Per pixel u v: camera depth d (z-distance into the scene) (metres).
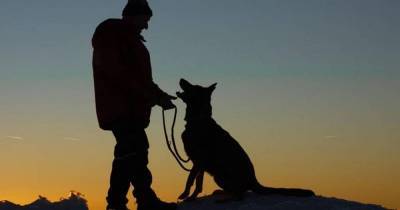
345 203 6.16
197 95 6.67
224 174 6.50
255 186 6.65
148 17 5.62
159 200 5.65
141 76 5.41
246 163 6.64
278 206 5.93
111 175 5.52
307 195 6.55
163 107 5.84
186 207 6.37
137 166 5.47
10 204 5.51
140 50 5.44
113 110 5.35
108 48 5.27
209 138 6.55
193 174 6.62
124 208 5.54
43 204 5.53
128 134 5.43
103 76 5.41
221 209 6.14
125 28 5.40
